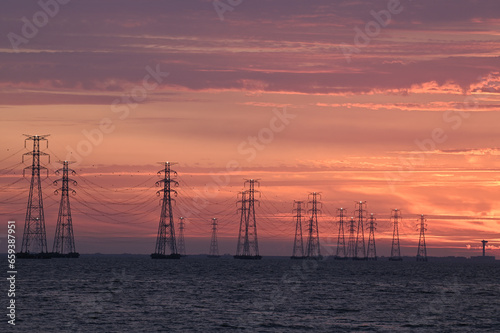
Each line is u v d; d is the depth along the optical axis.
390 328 107.12
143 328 101.56
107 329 100.44
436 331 105.62
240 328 103.00
